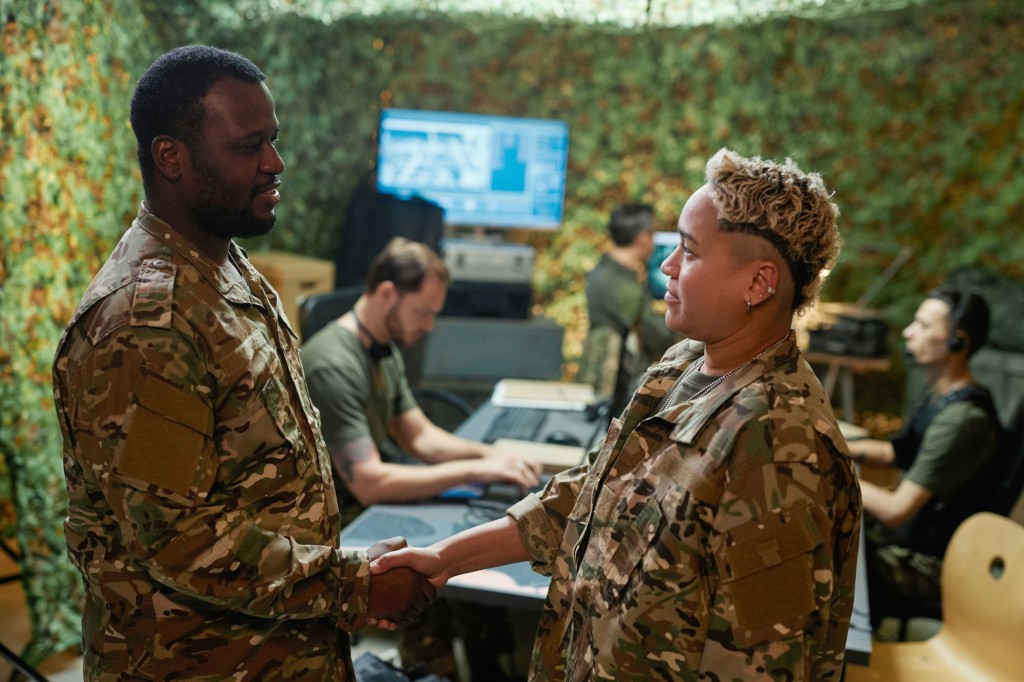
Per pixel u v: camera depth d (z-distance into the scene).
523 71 4.77
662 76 4.72
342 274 4.35
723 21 4.56
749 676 0.97
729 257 1.03
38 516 2.41
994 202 4.49
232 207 1.19
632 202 4.89
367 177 4.66
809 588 0.96
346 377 2.17
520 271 4.40
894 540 2.53
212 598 1.13
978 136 4.46
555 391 3.15
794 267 1.03
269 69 3.79
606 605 1.07
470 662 2.37
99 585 1.19
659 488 1.05
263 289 1.34
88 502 1.18
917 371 4.58
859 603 1.73
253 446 1.20
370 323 2.27
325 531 1.29
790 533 0.96
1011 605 1.90
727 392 1.03
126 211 2.77
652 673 1.03
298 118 4.06
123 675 1.20
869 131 4.59
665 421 1.08
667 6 4.51
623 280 3.73
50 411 2.44
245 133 1.17
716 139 4.75
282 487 1.24
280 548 1.19
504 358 4.38
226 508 1.18
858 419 4.80
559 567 1.25
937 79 4.46
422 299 2.24
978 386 2.49
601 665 1.07
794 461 0.98
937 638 2.12
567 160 4.77
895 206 4.62
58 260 2.44
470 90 4.77
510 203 4.55
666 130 4.79
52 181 2.40
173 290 1.14
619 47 4.71
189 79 1.16
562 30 4.70
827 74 4.57
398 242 2.30
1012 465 2.46
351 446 2.12
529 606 1.65
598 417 2.82
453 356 4.34
